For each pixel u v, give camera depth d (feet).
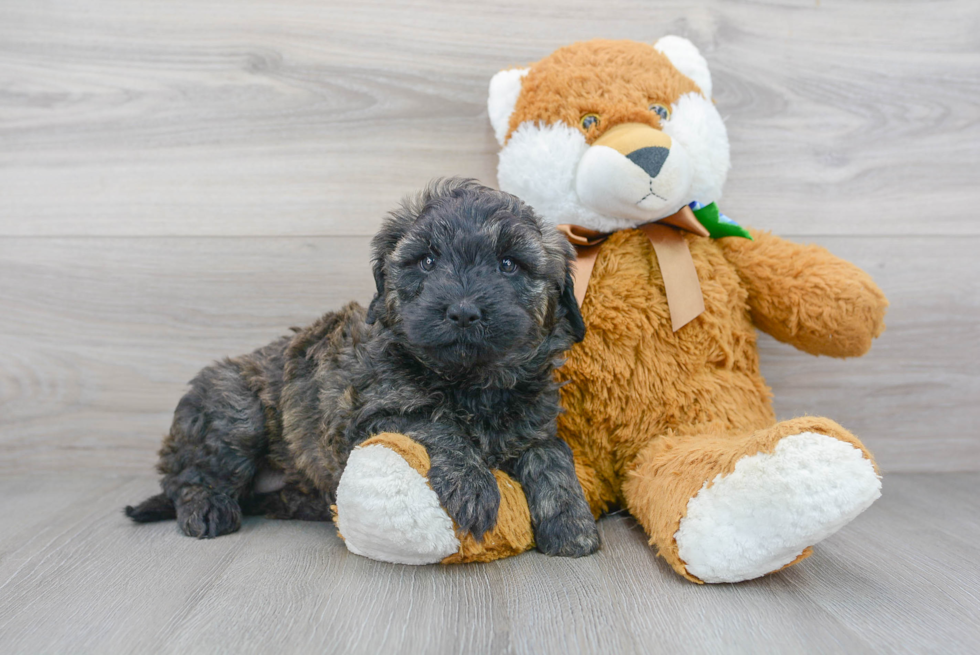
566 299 2.10
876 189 2.75
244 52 2.68
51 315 2.72
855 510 1.66
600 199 2.18
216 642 1.56
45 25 2.66
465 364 1.84
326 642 1.56
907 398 2.77
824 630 1.61
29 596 1.76
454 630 1.60
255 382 2.29
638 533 2.13
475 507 1.79
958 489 2.58
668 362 2.20
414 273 1.95
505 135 2.39
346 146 2.71
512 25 2.70
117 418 2.74
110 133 2.68
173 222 2.71
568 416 2.27
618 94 2.23
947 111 2.74
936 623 1.64
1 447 2.73
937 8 2.72
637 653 1.53
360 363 2.04
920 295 2.75
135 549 2.04
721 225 2.30
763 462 1.70
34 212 2.69
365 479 1.76
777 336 2.42
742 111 2.72
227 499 2.22
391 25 2.68
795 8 2.71
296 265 2.72
